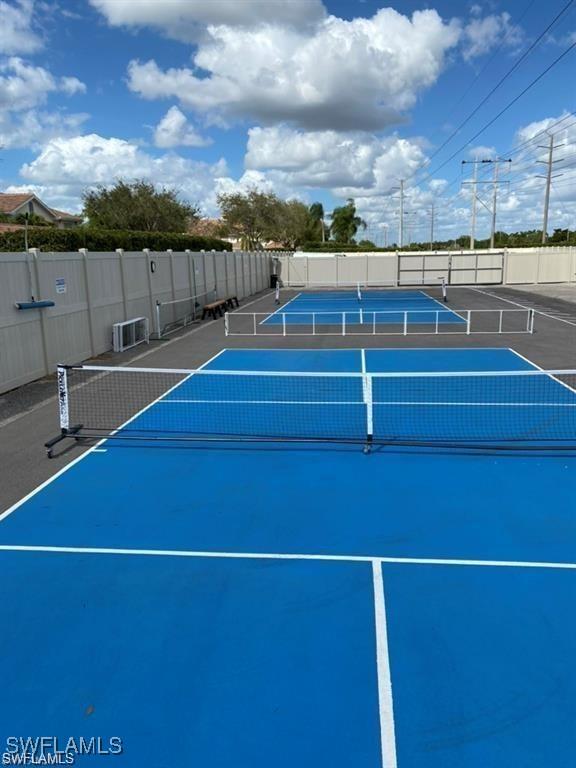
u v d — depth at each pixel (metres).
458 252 49.75
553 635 4.45
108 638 4.52
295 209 85.62
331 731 3.60
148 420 10.69
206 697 3.90
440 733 3.57
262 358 17.09
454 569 5.41
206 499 7.11
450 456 8.53
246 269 39.62
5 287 12.65
